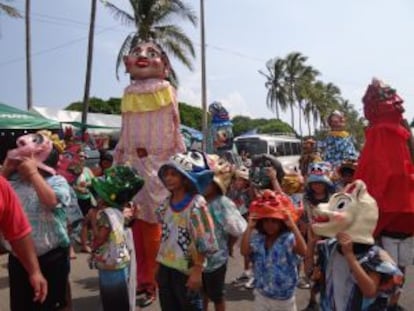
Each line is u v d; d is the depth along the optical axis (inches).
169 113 243.4
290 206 163.3
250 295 238.2
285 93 2194.9
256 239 164.4
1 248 158.9
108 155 336.5
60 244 160.4
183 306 158.9
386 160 184.9
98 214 172.7
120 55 974.4
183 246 156.6
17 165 156.0
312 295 215.2
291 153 1029.8
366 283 116.2
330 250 127.6
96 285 254.5
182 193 159.8
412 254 188.2
